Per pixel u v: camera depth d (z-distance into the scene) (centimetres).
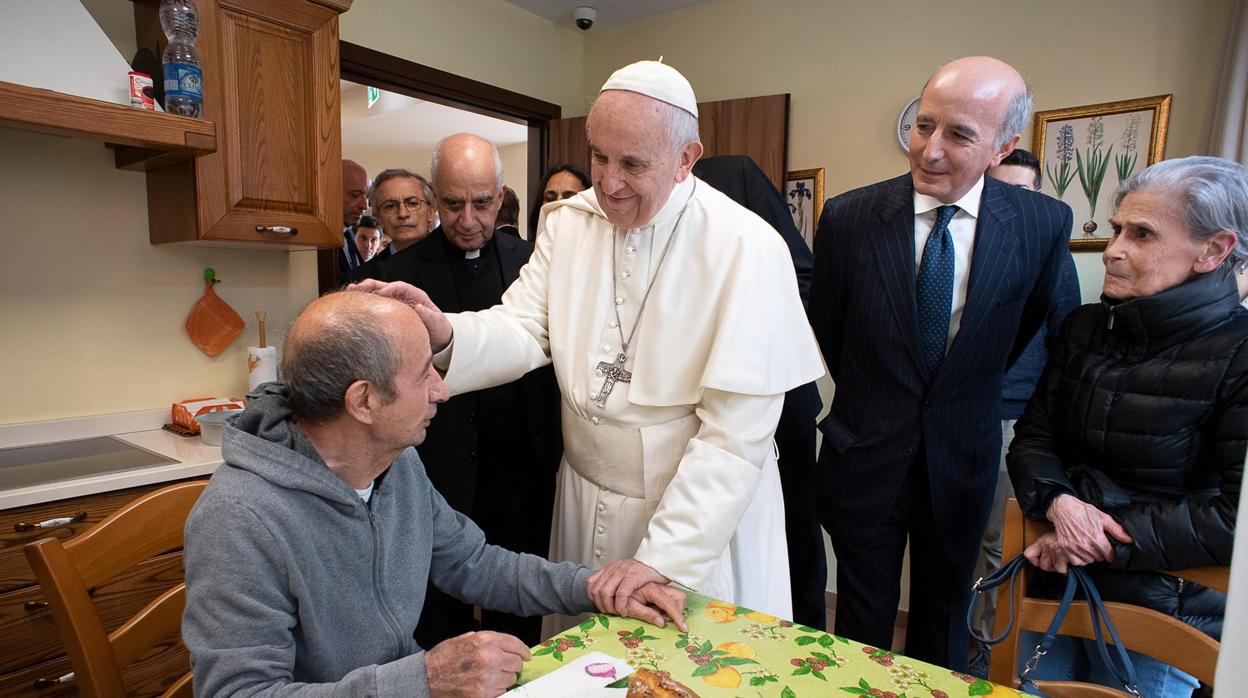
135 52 201
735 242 115
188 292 220
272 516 79
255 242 200
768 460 128
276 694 75
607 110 101
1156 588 113
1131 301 117
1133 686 95
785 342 115
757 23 301
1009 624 107
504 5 316
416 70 285
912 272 140
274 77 198
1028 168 210
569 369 124
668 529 105
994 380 147
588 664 83
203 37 183
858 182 279
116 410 209
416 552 97
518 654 81
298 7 200
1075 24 231
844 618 160
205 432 193
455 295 192
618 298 123
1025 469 125
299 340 80
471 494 179
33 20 157
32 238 190
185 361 221
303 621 83
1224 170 110
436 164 182
